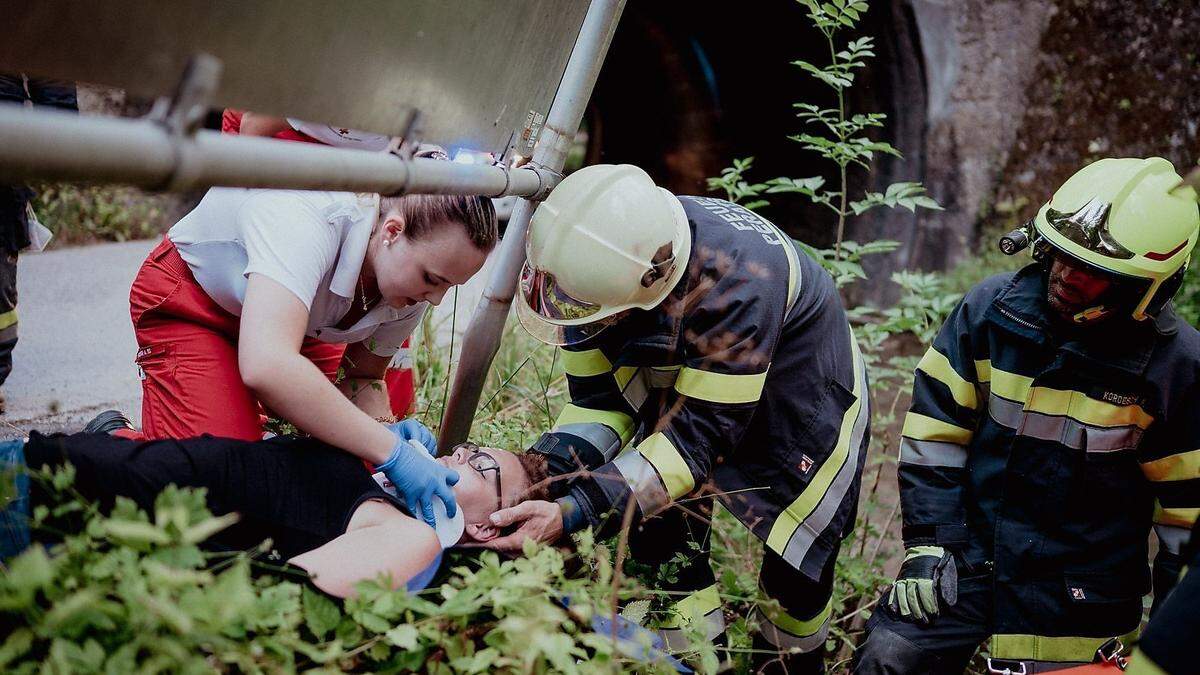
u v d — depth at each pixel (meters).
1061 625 2.56
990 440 2.62
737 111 10.20
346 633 1.63
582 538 2.01
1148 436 2.49
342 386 2.84
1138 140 7.98
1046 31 8.14
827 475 2.61
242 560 1.50
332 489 2.02
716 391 2.29
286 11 1.46
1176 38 7.77
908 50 7.96
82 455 1.81
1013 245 2.54
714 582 2.76
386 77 1.74
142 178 1.25
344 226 2.22
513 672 1.62
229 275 2.36
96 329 4.96
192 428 2.42
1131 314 2.38
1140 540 2.59
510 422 3.16
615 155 12.62
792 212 9.69
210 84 1.29
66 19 1.19
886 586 3.49
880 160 8.48
